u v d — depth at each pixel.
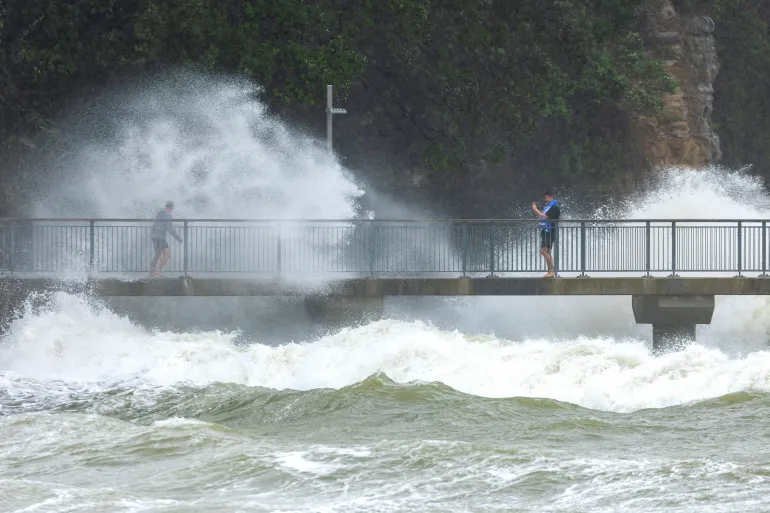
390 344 60.28
